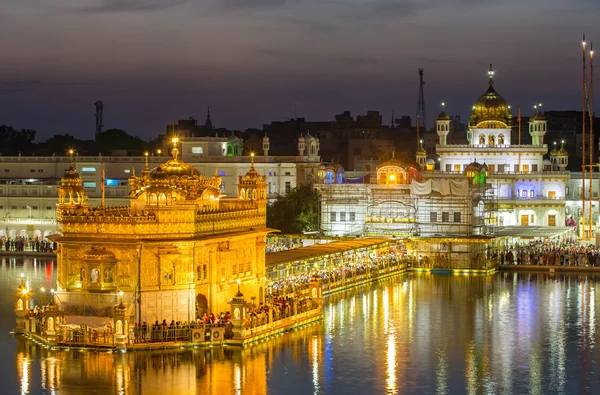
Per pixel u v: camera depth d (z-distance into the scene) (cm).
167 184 8300
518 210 18600
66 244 8262
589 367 7856
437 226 15238
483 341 8794
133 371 7431
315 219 16588
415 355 8206
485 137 19150
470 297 11369
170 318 8206
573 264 14200
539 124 19112
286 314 9100
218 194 9244
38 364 7594
